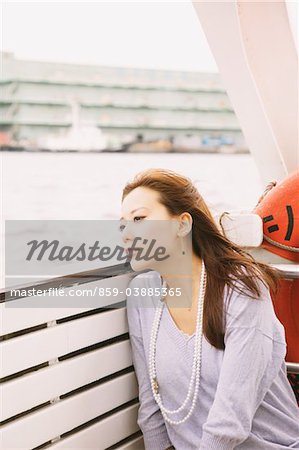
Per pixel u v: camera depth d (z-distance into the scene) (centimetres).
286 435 113
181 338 116
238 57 175
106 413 125
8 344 100
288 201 146
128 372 129
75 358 114
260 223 145
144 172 122
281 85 179
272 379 111
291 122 185
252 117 185
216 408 104
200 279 117
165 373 116
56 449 110
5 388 100
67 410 112
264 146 190
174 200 117
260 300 111
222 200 174
